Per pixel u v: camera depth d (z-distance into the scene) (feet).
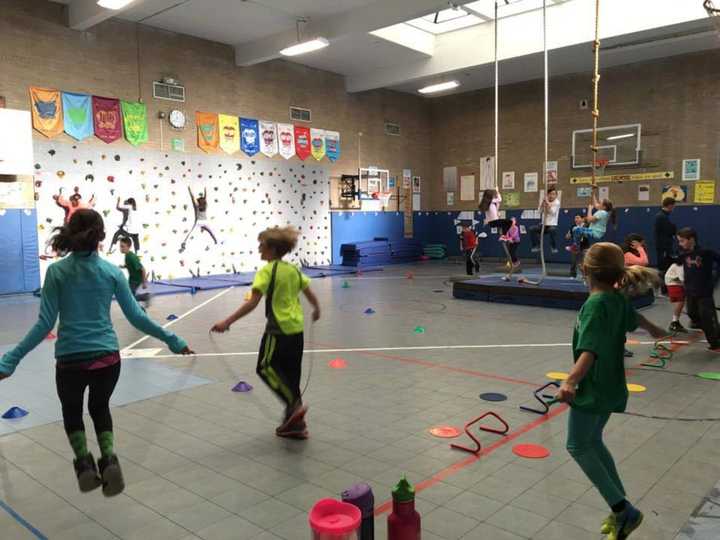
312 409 12.79
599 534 7.59
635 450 10.38
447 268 46.88
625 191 44.78
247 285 36.06
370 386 14.53
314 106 45.88
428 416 12.30
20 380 15.16
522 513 8.16
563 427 11.57
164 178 36.55
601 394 7.13
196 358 17.46
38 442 10.98
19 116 29.09
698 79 40.91
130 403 13.24
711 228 41.01
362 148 50.06
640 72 43.34
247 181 41.29
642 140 43.68
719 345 17.99
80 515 8.20
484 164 52.80
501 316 24.67
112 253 34.14
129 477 9.43
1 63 29.50
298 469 9.68
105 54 33.55
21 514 8.23
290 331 10.62
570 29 36.99
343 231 48.85
